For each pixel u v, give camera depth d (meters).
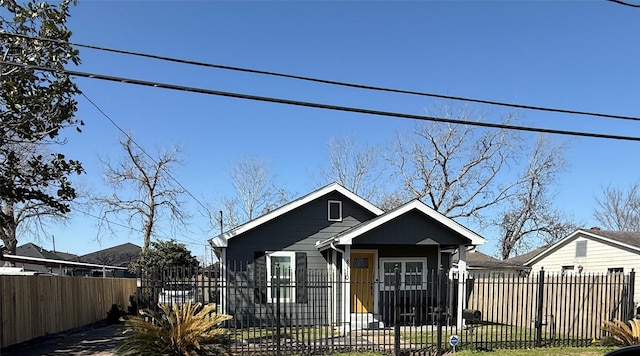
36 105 11.02
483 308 16.89
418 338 12.20
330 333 13.22
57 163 12.39
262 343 10.95
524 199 37.00
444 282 15.80
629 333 10.26
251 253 15.36
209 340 9.27
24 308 12.53
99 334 14.23
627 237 19.78
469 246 15.02
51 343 12.40
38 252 44.66
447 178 34.41
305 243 15.80
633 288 11.66
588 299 12.95
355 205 16.42
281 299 15.01
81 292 16.83
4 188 11.97
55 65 10.80
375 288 15.62
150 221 36.47
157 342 8.81
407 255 16.08
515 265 27.05
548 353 10.38
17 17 10.14
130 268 37.66
